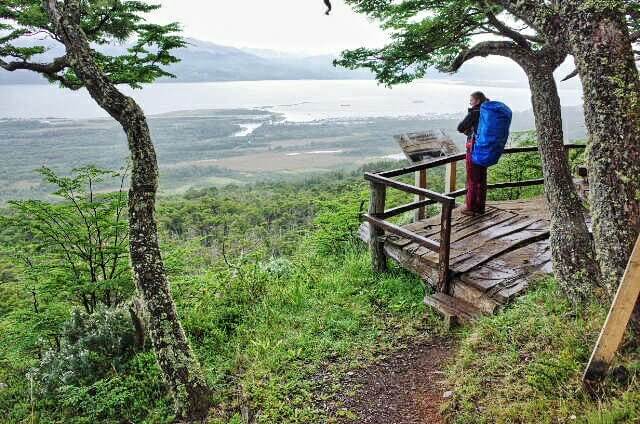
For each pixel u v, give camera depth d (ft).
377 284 22.21
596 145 11.28
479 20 19.63
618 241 11.17
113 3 16.39
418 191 18.93
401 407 13.47
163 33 18.29
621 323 10.02
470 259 18.92
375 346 17.12
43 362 19.04
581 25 11.07
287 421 13.60
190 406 14.84
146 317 14.98
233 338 19.40
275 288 23.26
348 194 37.76
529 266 18.20
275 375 15.93
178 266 26.07
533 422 10.48
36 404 17.57
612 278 11.39
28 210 21.99
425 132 29.84
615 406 9.57
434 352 16.08
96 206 22.50
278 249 42.27
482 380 12.66
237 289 23.30
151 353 18.53
